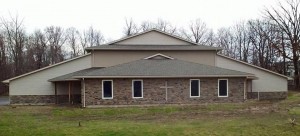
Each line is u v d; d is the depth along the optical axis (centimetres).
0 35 6156
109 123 1582
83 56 3198
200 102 2669
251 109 2052
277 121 1514
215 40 7250
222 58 3338
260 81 3331
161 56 3039
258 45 6072
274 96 3338
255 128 1391
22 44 6469
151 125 1497
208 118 1697
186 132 1341
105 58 3216
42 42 6912
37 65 6588
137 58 3250
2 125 1554
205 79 2691
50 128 1451
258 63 6050
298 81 4931
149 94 2614
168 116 1838
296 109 1869
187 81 2661
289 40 4975
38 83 3109
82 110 2278
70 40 7475
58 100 3125
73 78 2642
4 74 5947
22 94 3081
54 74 3142
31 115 2016
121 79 2591
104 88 2573
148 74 2589
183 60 3134
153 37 3394
